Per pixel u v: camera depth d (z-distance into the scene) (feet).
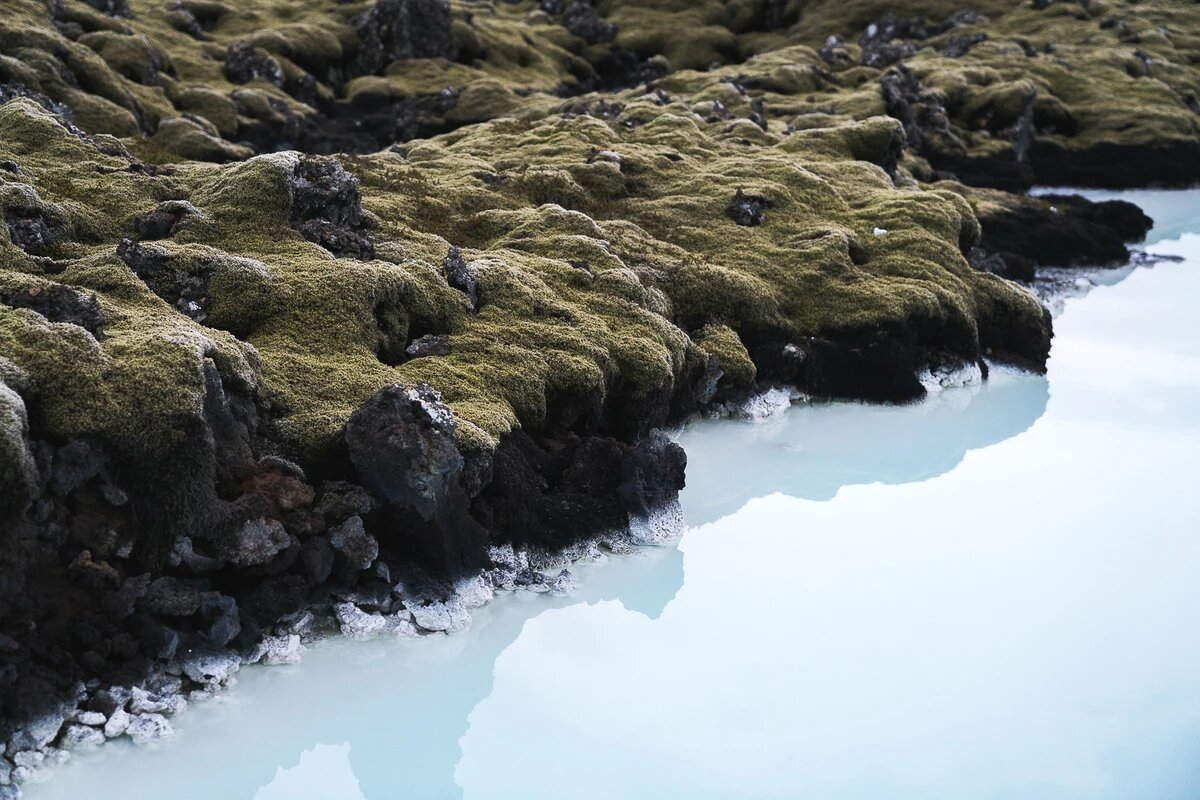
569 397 82.74
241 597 58.95
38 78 172.96
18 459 50.01
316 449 65.36
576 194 130.82
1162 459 101.86
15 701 48.44
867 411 111.96
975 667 65.00
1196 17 373.61
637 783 53.16
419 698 58.49
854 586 75.00
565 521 74.69
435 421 64.18
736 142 165.27
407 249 97.14
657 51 366.84
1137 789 54.08
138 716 51.85
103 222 86.33
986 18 367.86
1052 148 265.95
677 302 109.70
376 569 63.10
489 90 266.16
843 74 281.54
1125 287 167.32
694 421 103.60
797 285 118.11
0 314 60.03
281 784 51.65
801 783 53.47
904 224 134.21
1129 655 66.90
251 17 306.14
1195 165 263.49
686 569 76.23
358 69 297.53
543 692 60.54
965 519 87.40
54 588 52.75
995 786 53.83
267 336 76.18
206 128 200.54
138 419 56.75
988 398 118.32
